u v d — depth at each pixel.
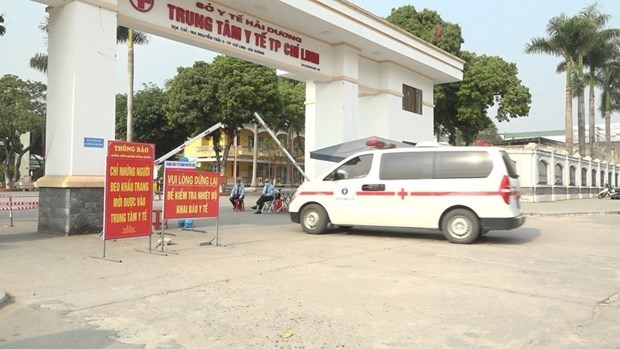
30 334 4.64
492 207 10.30
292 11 15.62
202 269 7.47
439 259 8.57
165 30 13.29
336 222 11.68
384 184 11.23
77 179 10.84
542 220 17.56
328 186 11.80
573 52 38.91
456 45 31.03
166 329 4.77
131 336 4.58
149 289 6.24
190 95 33.66
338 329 4.79
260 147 60.00
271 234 11.86
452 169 10.73
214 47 14.80
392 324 4.95
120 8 12.23
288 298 5.86
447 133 36.88
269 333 4.67
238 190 20.72
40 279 6.73
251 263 7.99
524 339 4.56
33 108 44.09
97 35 11.36
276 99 34.56
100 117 11.38
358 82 19.64
